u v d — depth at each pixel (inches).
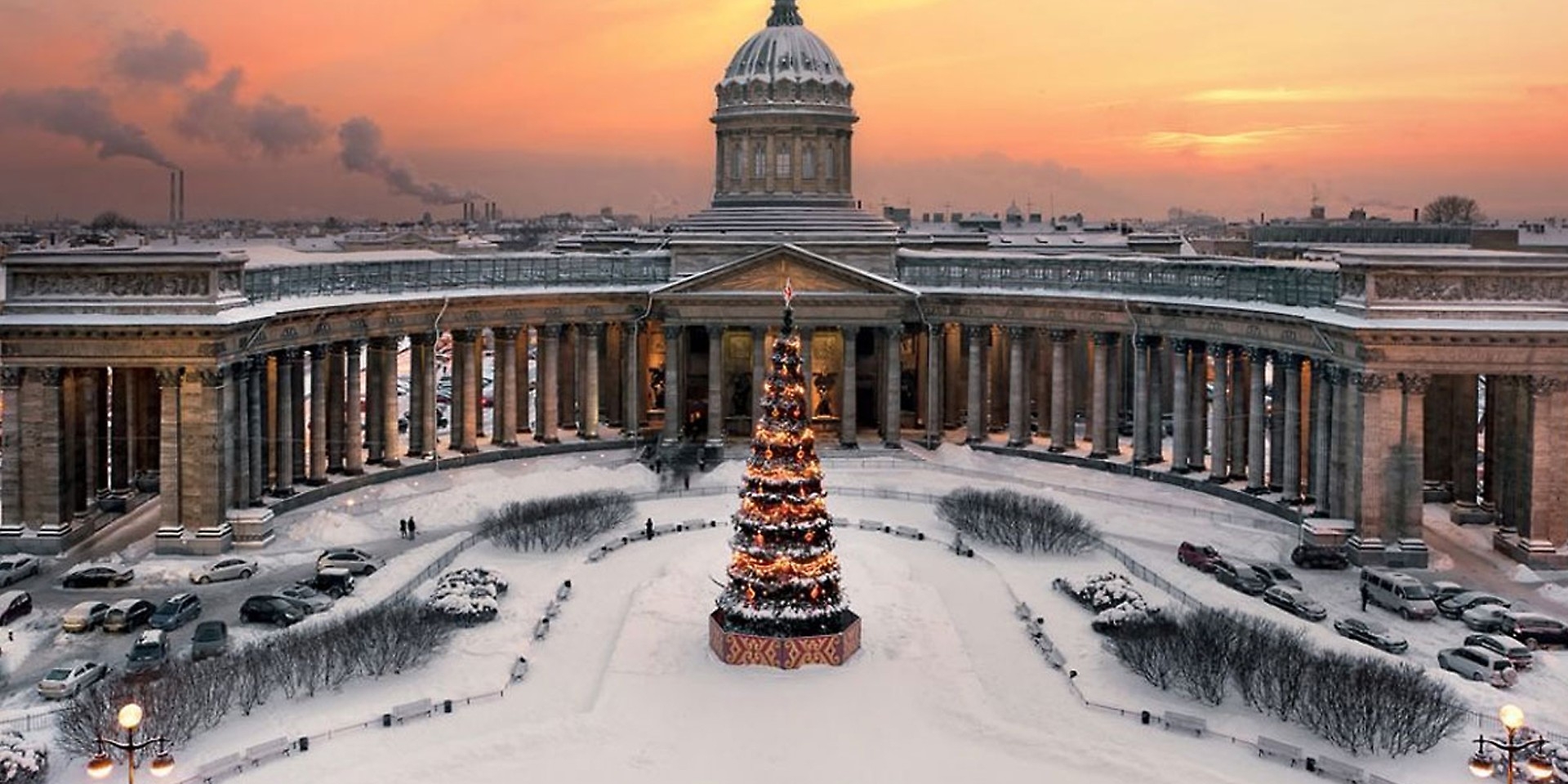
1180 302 4301.2
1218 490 4247.0
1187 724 2297.0
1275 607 3014.3
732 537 3590.1
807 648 2603.3
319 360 4151.1
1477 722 2342.5
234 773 2128.4
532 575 3228.3
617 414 5428.2
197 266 3528.5
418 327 4566.9
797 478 2662.4
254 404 3828.7
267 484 4077.3
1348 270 3553.2
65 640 2861.7
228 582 3292.3
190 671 2389.3
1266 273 4020.7
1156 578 3196.4
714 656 2664.9
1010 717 2374.5
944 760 2201.0
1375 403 3454.7
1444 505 4153.5
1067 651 2696.9
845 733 2308.1
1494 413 3875.5
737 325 4982.8
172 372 3538.4
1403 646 2716.5
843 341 5078.7
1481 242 6752.0
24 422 3565.5
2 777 2063.2
